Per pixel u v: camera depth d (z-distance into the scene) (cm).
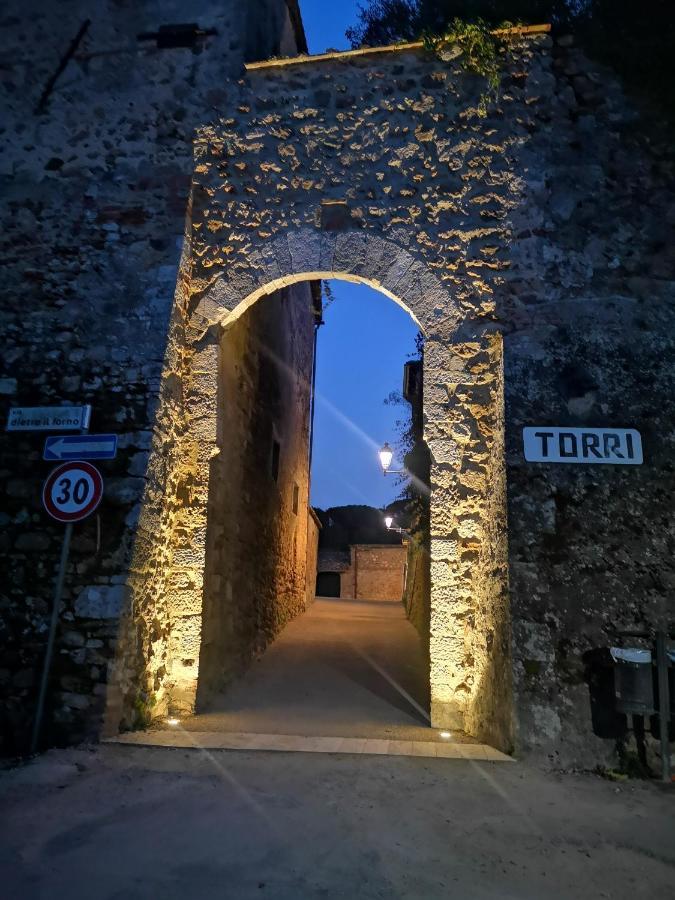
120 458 530
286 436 1079
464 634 521
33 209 622
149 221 607
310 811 329
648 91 590
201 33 664
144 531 521
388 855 284
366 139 617
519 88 609
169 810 329
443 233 585
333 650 897
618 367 513
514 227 577
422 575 983
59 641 482
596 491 468
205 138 635
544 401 502
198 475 587
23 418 551
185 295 602
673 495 464
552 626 433
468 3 651
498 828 314
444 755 423
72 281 595
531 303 555
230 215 618
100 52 668
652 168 577
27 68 669
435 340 563
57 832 303
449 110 612
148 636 528
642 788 371
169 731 493
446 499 539
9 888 251
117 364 562
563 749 405
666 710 389
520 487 472
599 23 609
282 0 780
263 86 642
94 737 457
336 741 463
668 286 542
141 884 255
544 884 263
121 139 638
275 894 250
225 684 663
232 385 691
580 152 589
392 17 709
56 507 485
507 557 455
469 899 250
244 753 429
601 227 567
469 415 548
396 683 710
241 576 743
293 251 600
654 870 277
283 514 1053
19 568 509
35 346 578
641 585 441
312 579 1620
